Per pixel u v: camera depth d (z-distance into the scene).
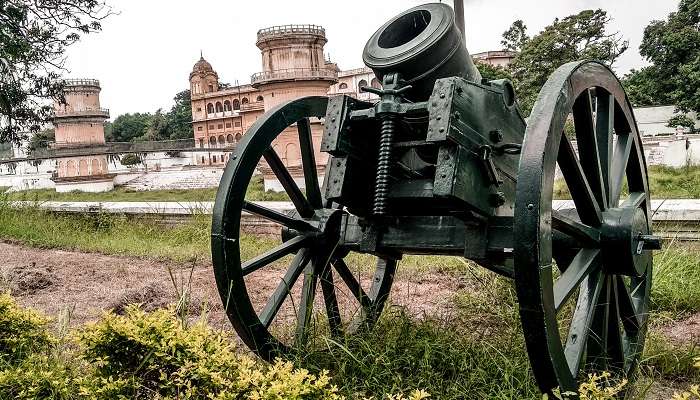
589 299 2.72
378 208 2.84
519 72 42.28
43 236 9.88
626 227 2.74
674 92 39.16
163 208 11.44
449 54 2.91
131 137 106.69
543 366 2.14
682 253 5.65
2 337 2.90
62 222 11.48
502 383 2.77
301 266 3.35
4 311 2.92
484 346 3.20
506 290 4.52
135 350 2.42
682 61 41.69
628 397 2.91
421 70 2.90
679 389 3.15
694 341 3.82
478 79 3.18
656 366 3.42
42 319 3.00
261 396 1.96
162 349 2.33
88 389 2.27
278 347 3.07
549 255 2.13
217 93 71.69
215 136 72.56
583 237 2.66
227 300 2.92
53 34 9.98
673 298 4.68
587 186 2.62
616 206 2.99
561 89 2.27
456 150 2.63
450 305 4.86
